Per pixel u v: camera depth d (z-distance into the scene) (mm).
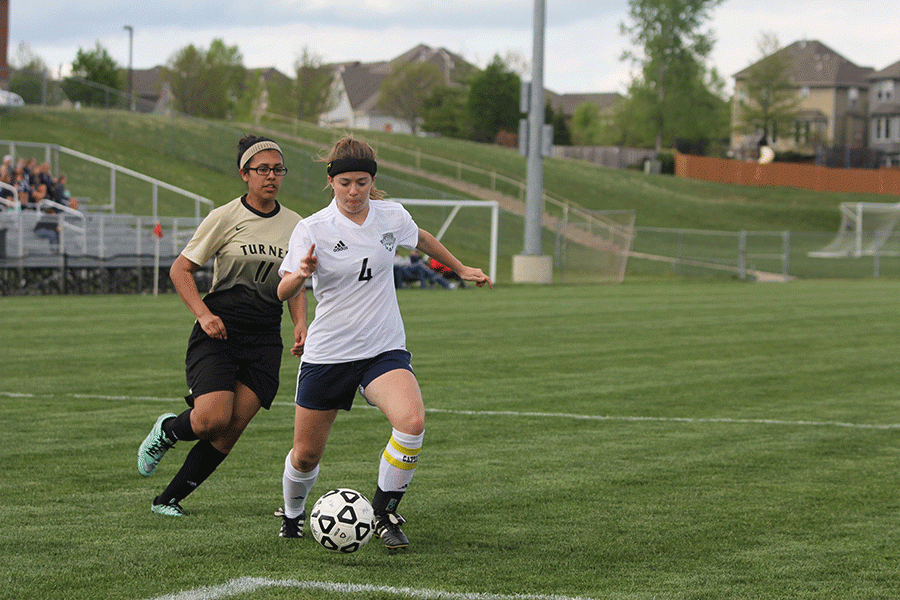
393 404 11805
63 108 113250
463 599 10281
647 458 17969
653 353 34062
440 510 14180
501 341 37000
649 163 188250
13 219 58250
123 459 17219
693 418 22266
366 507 11883
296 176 104750
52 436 19156
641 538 12828
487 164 155750
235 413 13336
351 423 20906
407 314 47938
